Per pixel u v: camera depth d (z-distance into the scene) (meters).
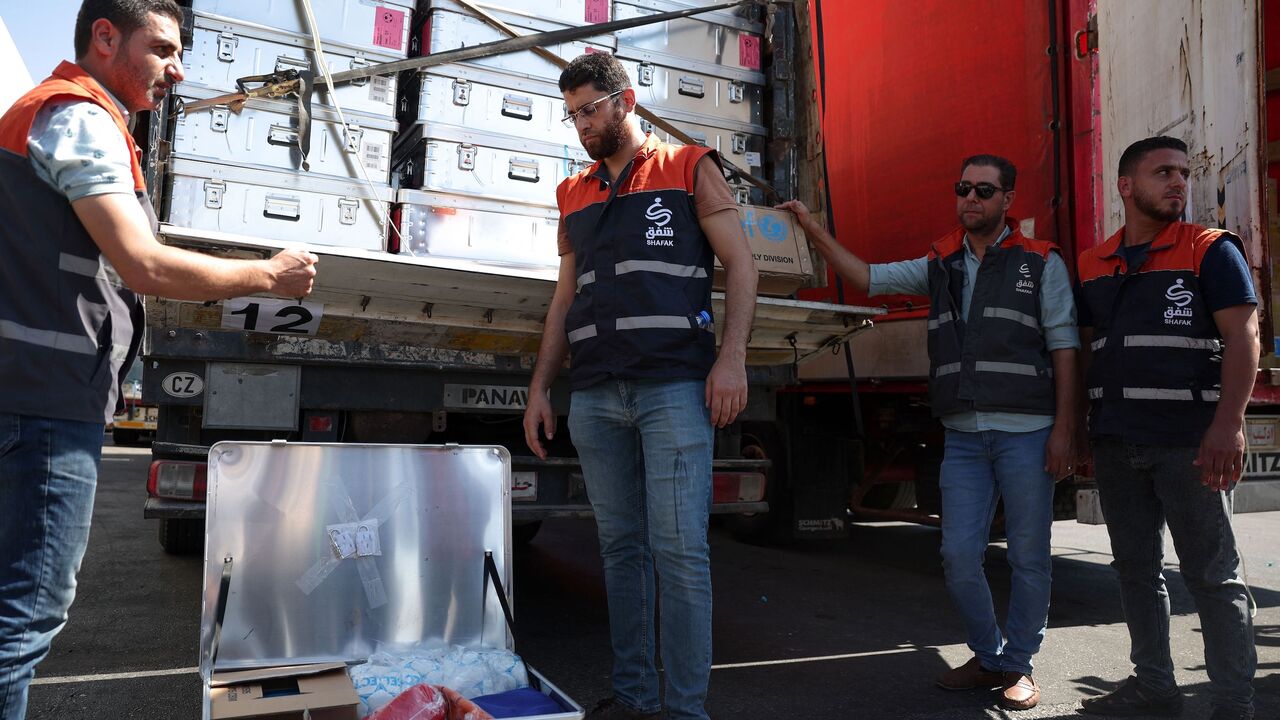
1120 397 2.60
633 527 2.35
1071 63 3.81
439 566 2.26
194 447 2.81
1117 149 3.65
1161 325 2.53
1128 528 2.66
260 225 2.81
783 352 3.81
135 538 5.61
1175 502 2.49
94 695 2.70
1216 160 3.38
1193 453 2.45
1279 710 2.67
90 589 4.16
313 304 2.89
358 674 1.97
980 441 2.85
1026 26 3.97
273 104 2.86
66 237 1.55
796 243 3.54
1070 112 3.81
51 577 1.56
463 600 2.27
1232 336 2.38
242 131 2.81
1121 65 3.65
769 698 2.77
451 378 3.34
